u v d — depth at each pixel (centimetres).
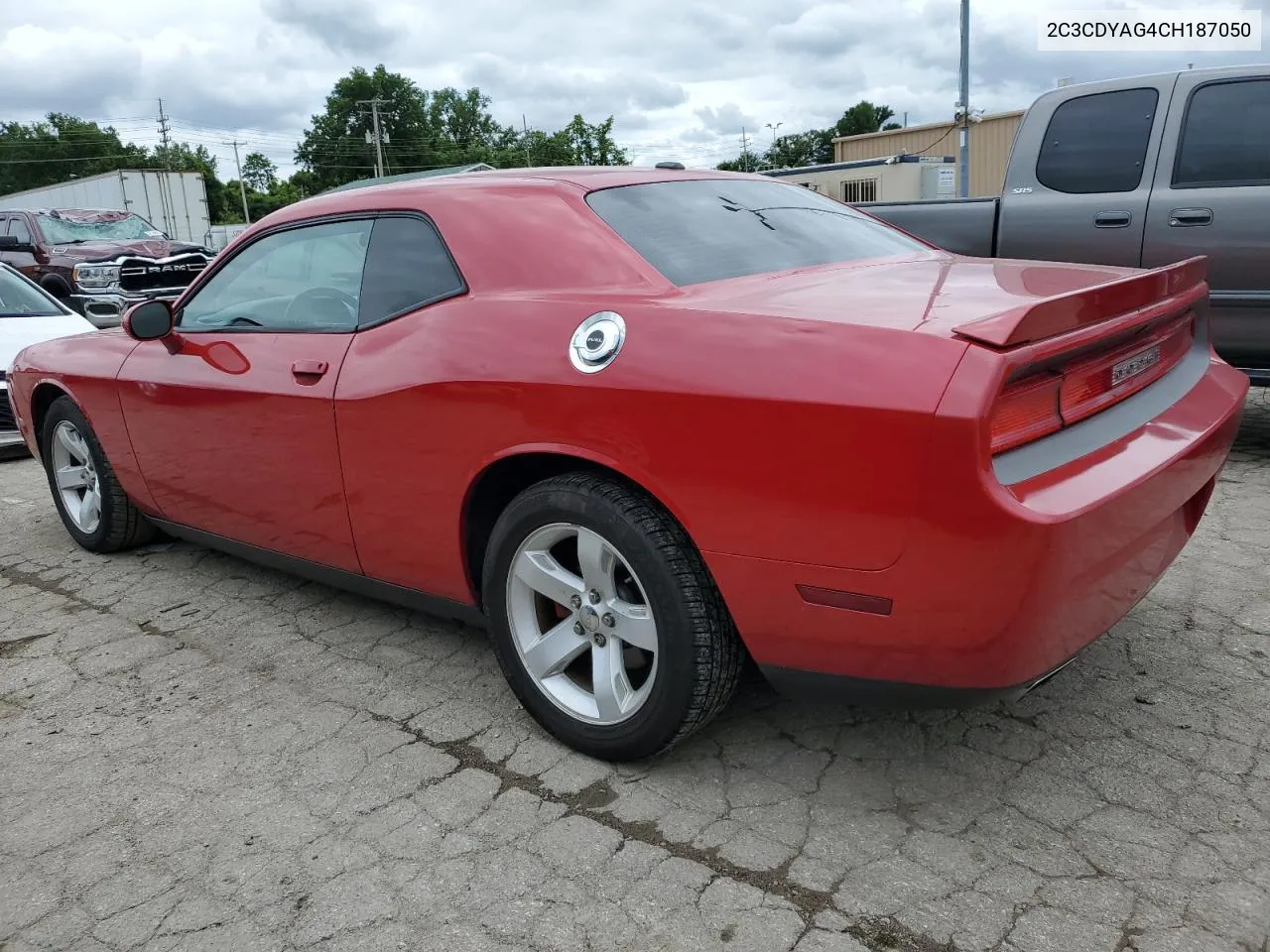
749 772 256
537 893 213
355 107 10256
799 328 213
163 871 228
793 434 206
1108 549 208
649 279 254
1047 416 207
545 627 273
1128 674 297
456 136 10731
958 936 196
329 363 302
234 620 374
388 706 302
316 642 352
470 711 296
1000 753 260
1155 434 233
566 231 271
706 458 218
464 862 225
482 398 257
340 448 299
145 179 2659
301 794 256
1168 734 265
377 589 320
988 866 216
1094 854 218
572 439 240
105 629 371
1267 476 487
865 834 229
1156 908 201
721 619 235
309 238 330
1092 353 221
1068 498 197
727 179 333
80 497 464
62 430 447
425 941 202
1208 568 374
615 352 234
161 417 371
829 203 354
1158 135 519
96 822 248
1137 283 228
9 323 746
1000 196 576
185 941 205
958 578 194
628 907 208
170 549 462
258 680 323
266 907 214
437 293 284
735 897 209
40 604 400
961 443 188
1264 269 493
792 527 210
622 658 256
